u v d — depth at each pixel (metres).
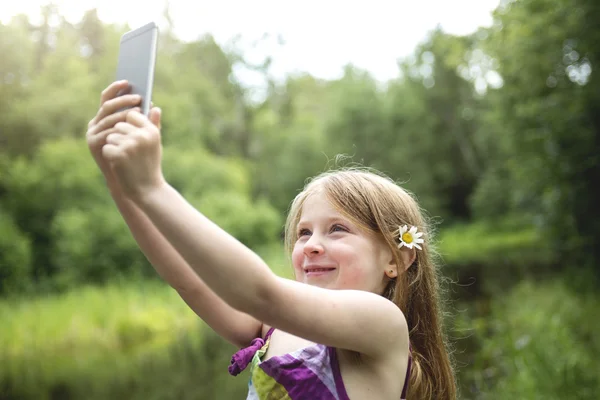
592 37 8.89
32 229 12.77
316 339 1.10
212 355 6.87
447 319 6.29
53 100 14.11
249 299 1.00
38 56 15.60
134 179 0.96
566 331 5.27
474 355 5.21
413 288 1.57
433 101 27.75
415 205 1.59
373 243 1.41
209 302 1.48
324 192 1.44
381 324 1.18
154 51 1.07
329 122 26.73
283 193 25.58
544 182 10.30
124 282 11.09
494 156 25.41
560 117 9.55
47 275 12.02
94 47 17.59
